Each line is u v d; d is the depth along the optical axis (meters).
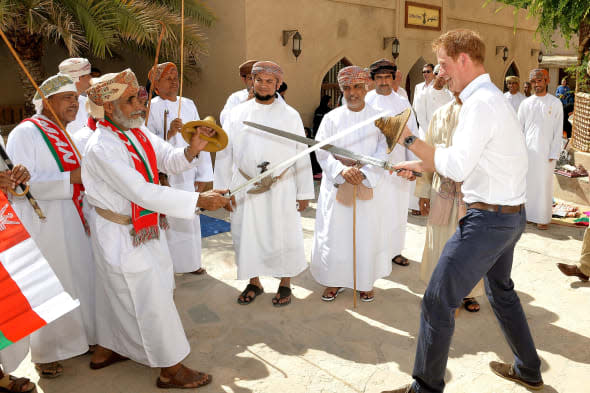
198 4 9.23
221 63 9.80
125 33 7.99
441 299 2.42
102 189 2.72
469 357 3.26
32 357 3.01
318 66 10.50
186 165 3.02
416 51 12.48
